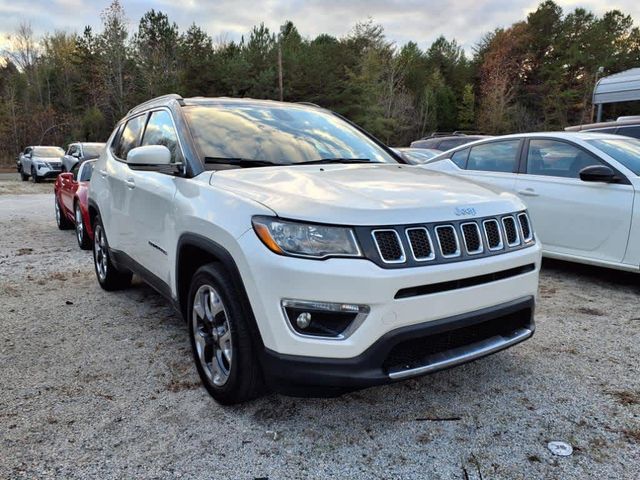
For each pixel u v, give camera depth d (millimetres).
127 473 2248
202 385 3053
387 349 2252
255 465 2301
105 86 46625
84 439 2504
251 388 2596
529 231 2887
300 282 2234
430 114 51938
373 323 2225
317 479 2203
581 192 5078
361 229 2262
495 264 2529
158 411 2766
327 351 2246
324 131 3947
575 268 5832
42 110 44969
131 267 4141
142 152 3123
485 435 2518
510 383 3043
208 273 2707
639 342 3645
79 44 52656
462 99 56719
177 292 3164
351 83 40844
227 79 37562
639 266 4688
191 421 2662
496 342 2645
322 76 39375
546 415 2689
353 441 2480
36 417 2705
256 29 40812
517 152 5805
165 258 3338
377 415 2713
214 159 3209
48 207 13125
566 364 3293
